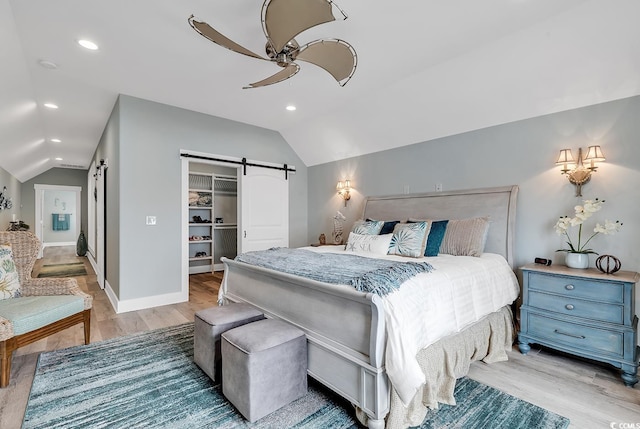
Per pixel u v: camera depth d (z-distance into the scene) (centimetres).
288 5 168
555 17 223
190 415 177
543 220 293
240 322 222
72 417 175
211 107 407
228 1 205
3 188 586
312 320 200
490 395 200
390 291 166
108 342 278
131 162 370
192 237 615
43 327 232
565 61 249
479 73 288
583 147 270
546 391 205
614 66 237
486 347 246
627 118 248
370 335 160
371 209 432
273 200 511
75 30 237
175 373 224
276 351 178
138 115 375
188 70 303
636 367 211
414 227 306
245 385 170
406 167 409
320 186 538
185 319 340
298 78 322
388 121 393
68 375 220
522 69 269
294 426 168
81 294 271
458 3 208
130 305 368
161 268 392
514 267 307
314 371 193
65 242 1216
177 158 406
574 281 238
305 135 499
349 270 203
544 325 253
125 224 365
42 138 550
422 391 180
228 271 303
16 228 640
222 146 449
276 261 254
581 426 170
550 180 289
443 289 200
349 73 251
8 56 262
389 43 256
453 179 361
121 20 225
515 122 312
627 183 248
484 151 335
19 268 268
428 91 329
